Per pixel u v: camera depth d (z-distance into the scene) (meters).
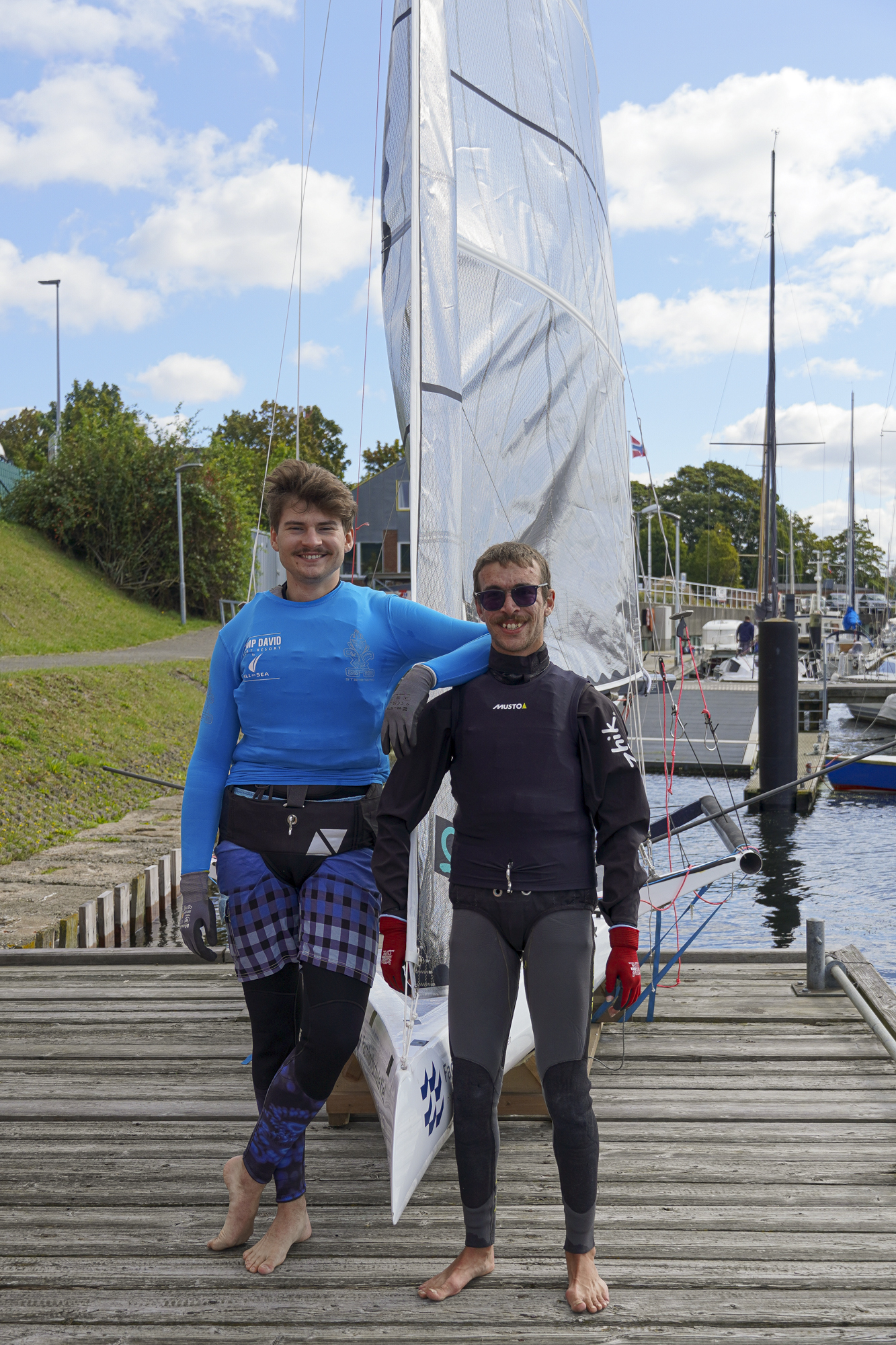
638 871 1.97
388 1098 2.37
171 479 28.55
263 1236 2.21
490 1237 2.09
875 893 9.52
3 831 9.20
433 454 2.61
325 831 2.07
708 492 80.19
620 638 4.41
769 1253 2.21
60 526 27.73
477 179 3.33
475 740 2.03
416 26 2.65
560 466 3.78
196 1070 3.30
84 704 13.89
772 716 13.02
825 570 78.12
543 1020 1.98
